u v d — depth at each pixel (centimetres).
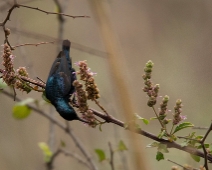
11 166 1048
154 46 1415
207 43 1466
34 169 1056
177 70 1391
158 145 492
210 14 1547
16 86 553
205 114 1220
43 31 1266
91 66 1263
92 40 1343
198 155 500
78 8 1384
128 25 1431
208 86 1340
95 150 714
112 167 681
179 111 499
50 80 577
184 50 1445
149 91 501
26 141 1112
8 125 1148
